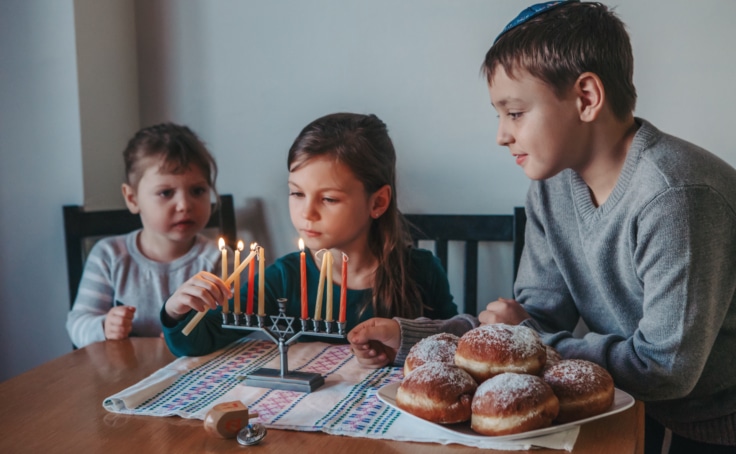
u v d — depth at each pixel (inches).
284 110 77.0
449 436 32.6
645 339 41.2
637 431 34.4
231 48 77.9
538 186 52.2
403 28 72.2
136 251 71.1
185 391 39.3
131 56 80.1
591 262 47.6
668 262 40.3
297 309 56.2
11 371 77.7
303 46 75.5
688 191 40.4
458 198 72.9
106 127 76.6
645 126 43.9
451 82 71.6
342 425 34.2
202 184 70.2
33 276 75.7
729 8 64.0
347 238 51.7
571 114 42.3
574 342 43.2
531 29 41.9
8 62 73.5
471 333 35.9
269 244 79.6
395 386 37.9
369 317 55.6
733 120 65.1
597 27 42.0
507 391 32.0
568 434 32.7
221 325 46.6
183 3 78.7
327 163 50.1
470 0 70.1
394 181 56.9
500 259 72.9
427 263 60.8
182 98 80.1
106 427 35.0
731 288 42.4
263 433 33.2
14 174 74.9
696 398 47.1
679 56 65.6
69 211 71.5
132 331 70.1
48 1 71.9
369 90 74.1
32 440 33.6
